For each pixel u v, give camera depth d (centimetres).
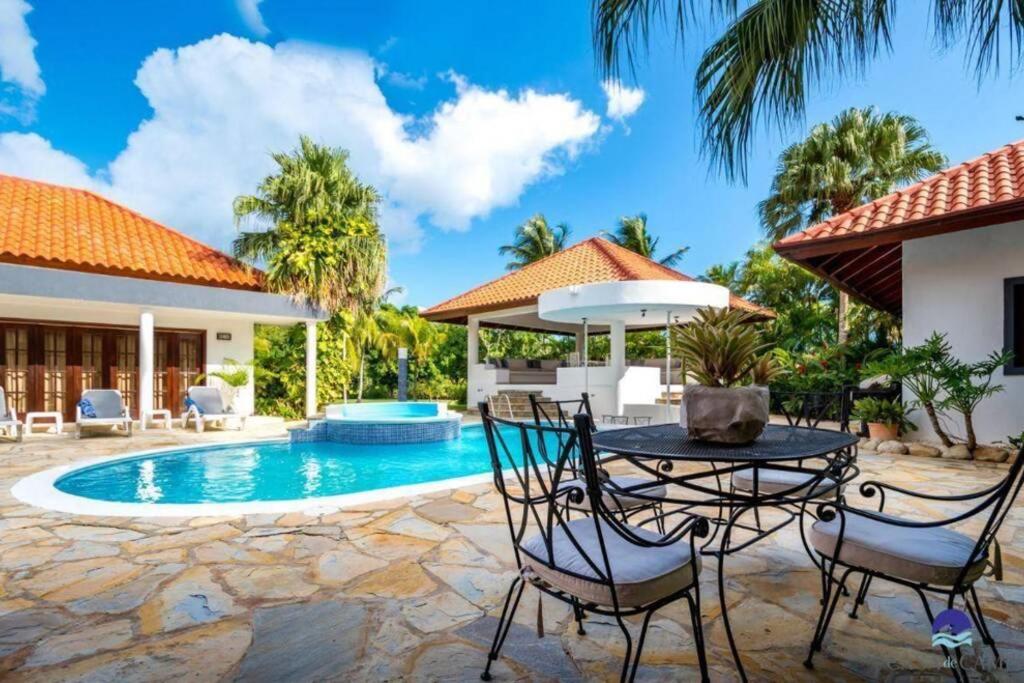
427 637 247
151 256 1270
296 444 1008
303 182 1486
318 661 227
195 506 466
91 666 222
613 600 189
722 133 312
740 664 206
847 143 1786
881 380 1014
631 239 3088
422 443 1052
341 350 1634
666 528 402
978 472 613
